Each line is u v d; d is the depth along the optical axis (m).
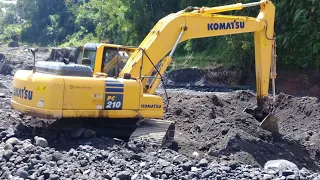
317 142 11.94
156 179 6.69
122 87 9.51
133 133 9.63
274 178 7.12
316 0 26.70
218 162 9.05
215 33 11.80
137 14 42.41
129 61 10.84
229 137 10.51
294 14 28.11
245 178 7.17
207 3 36.97
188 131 11.94
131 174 6.79
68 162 7.21
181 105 13.95
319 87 24.94
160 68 10.98
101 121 10.02
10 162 6.97
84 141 9.09
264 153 10.42
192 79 29.25
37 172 6.52
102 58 11.04
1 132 9.38
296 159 10.69
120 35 46.88
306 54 26.95
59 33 76.44
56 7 85.56
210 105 14.11
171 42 11.23
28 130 9.77
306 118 14.01
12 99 9.84
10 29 87.81
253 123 12.22
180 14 11.39
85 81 9.08
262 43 12.44
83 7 73.06
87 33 69.69
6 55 43.28
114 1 53.03
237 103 16.03
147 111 9.88
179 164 7.77
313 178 7.29
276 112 15.09
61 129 9.55
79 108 9.01
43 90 8.82
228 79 29.03
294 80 26.22
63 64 9.17
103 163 7.39
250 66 28.73
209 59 32.62
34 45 77.81
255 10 29.73
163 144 9.56
